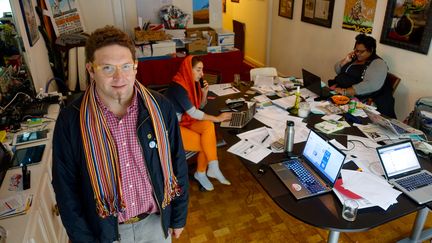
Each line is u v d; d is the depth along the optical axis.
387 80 3.28
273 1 5.54
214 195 2.66
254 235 2.24
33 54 2.97
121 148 1.11
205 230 2.29
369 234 2.21
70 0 4.23
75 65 3.75
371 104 3.14
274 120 2.42
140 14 4.72
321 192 1.60
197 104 2.64
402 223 2.31
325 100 2.79
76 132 1.06
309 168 1.80
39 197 1.57
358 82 3.31
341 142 2.08
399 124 2.29
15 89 2.50
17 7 2.65
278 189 1.65
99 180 1.11
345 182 1.65
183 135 2.46
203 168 2.61
